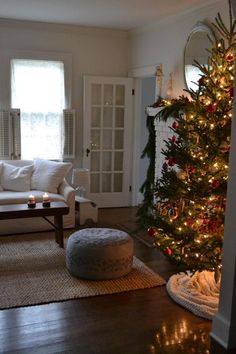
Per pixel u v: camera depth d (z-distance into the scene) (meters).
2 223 4.63
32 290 3.25
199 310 2.94
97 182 6.13
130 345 2.56
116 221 5.39
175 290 3.22
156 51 5.14
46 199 4.16
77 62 5.71
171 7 4.29
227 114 2.89
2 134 5.37
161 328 2.77
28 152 5.61
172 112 4.09
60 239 4.25
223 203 3.01
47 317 2.87
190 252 3.09
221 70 2.99
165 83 4.95
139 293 3.28
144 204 4.88
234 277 2.53
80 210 5.12
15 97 5.42
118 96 5.99
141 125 6.20
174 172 3.30
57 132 5.71
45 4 4.32
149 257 4.06
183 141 3.23
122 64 5.99
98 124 5.96
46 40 5.50
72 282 3.41
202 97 3.11
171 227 3.24
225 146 2.95
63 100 5.67
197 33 4.15
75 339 2.61
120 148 6.15
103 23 5.30
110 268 3.45
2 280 3.41
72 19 5.09
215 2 3.88
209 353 2.52
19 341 2.57
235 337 2.57
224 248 2.60
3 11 4.73
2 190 4.96
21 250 4.15
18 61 5.36
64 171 5.09
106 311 2.98
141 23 5.22
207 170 3.04
